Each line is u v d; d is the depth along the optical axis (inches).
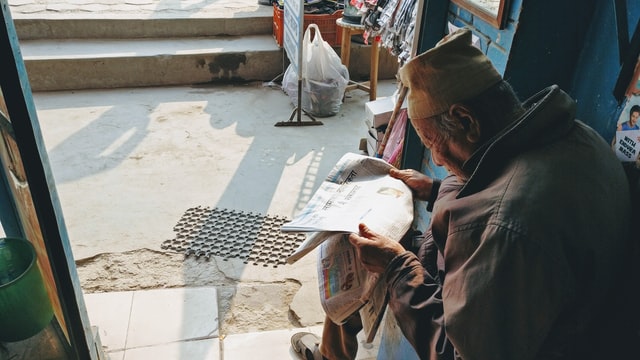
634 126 46.3
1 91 46.6
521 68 58.3
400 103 90.4
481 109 41.0
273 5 189.5
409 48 105.0
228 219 114.7
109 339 83.6
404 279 47.2
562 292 35.9
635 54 46.4
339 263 58.5
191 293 93.4
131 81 176.2
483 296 36.8
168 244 106.3
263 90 180.4
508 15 58.1
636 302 40.9
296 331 87.0
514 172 39.0
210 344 83.4
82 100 165.8
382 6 119.9
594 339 43.4
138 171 130.9
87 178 127.1
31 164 49.8
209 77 182.4
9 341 75.2
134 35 187.0
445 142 44.1
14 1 191.3
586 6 53.9
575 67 56.7
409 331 46.0
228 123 156.7
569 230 36.8
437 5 77.2
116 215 114.3
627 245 41.9
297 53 145.5
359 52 186.9
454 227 40.4
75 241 106.0
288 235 110.3
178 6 201.0
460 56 41.1
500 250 36.4
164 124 154.0
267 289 96.3
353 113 167.9
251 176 131.0
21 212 69.8
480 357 37.4
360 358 80.9
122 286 95.5
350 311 56.1
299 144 147.6
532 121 39.6
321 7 181.3
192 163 135.4
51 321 85.4
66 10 187.6
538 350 36.9
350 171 63.9
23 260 76.4
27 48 173.2
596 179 38.9
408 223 55.8
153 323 86.8
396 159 105.7
